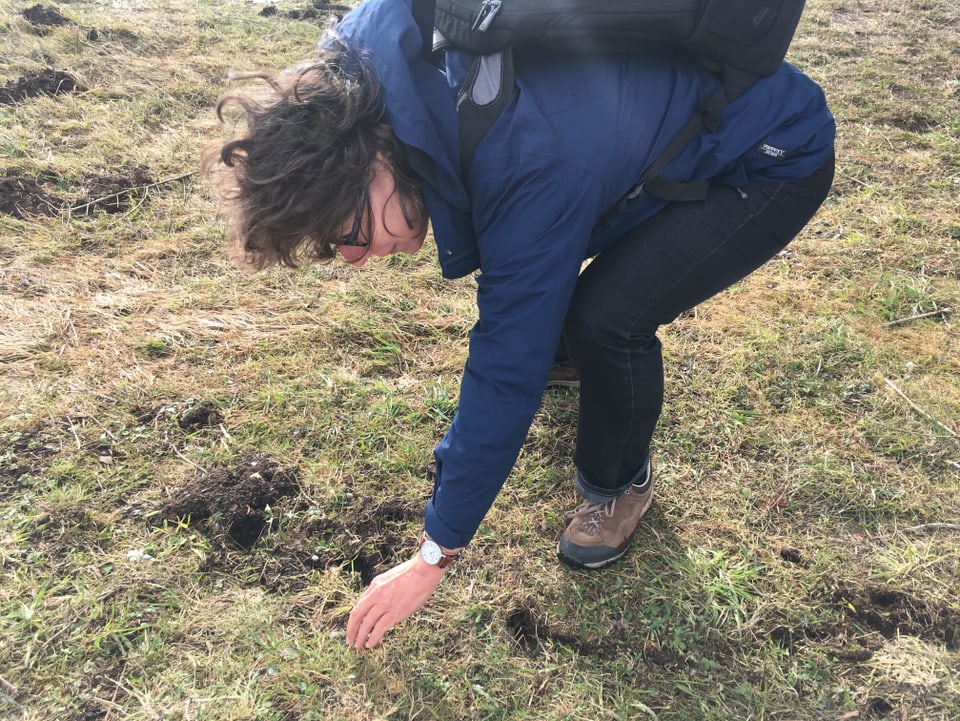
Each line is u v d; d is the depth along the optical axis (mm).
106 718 1599
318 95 1158
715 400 2408
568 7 1219
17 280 2791
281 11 5520
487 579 1910
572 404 2422
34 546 1908
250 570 1896
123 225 3133
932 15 5480
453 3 1230
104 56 4527
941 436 2281
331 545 1958
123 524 1972
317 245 1279
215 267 2941
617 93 1312
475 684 1703
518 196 1215
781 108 1424
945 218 3258
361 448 2215
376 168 1214
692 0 1276
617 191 1362
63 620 1751
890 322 2723
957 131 3928
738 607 1850
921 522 2059
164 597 1814
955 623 1820
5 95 3990
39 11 4922
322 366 2494
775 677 1727
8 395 2311
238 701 1631
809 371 2516
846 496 2117
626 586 1904
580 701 1682
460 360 2559
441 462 1400
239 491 2051
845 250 3088
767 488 2145
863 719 1656
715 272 1546
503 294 1258
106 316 2652
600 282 1542
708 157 1435
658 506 2088
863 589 1892
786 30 1328
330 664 1704
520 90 1247
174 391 2361
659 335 2660
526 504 2104
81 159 3521
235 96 1205
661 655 1774
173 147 3678
